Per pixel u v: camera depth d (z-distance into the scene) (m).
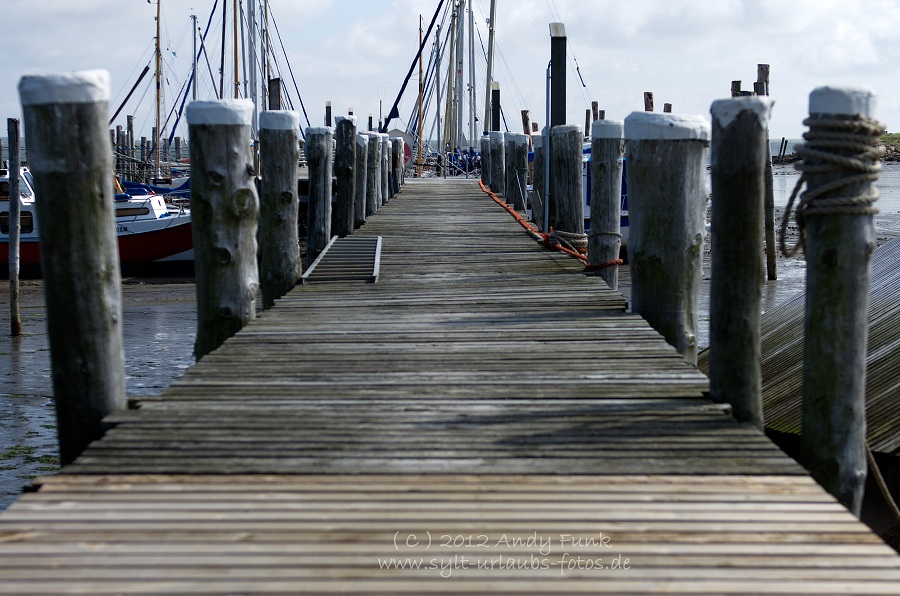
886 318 7.20
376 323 6.64
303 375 5.19
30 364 13.66
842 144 3.93
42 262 4.33
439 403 4.64
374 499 3.40
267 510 3.29
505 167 19.95
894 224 35.72
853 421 4.18
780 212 37.78
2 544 3.00
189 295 21.36
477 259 9.93
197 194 6.25
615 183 8.98
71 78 4.16
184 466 3.72
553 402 4.65
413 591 2.72
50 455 8.99
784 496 3.44
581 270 9.13
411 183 24.23
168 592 2.70
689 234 5.99
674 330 6.06
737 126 4.38
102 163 4.28
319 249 11.37
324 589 2.72
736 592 2.72
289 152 8.70
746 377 4.54
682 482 3.58
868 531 3.13
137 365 13.44
